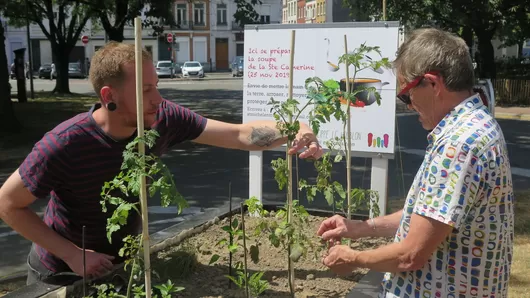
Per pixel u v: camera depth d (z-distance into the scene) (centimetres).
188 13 5325
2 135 1223
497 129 159
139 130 175
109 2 1678
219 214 374
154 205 686
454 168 152
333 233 218
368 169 889
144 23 1731
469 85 162
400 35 380
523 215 571
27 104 2025
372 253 173
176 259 275
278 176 249
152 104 213
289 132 244
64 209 235
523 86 1984
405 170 875
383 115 358
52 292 223
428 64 160
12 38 4947
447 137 156
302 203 629
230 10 5412
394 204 604
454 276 162
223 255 307
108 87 206
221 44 5494
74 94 2564
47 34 2536
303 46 374
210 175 882
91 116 218
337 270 194
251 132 278
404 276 175
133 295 232
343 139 331
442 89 161
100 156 218
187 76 4178
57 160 213
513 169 881
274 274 285
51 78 4031
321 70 371
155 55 5194
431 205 154
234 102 2173
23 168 215
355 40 357
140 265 207
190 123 265
